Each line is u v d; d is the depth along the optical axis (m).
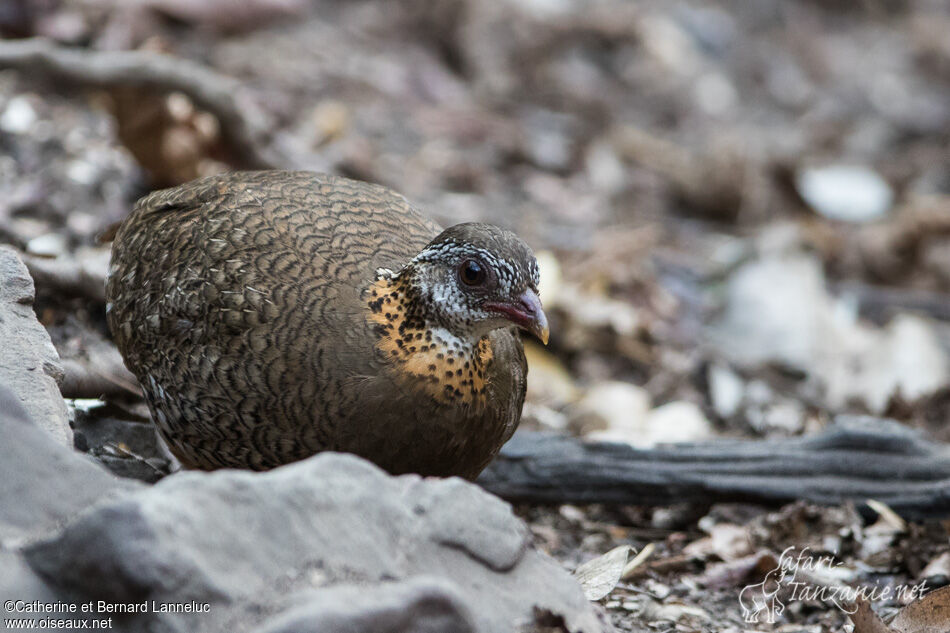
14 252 8.16
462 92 20.36
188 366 7.67
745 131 22.44
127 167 13.81
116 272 8.55
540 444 9.88
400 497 5.82
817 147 22.84
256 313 7.53
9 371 7.16
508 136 19.19
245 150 13.64
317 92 18.08
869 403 13.57
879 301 17.05
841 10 29.70
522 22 22.34
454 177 17.44
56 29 15.45
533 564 6.05
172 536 5.14
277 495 5.50
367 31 20.81
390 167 16.89
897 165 22.62
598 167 19.31
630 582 8.72
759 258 16.31
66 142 13.97
